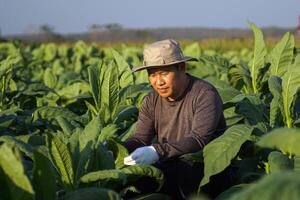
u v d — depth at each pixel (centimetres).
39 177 255
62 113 473
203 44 2644
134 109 438
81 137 330
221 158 321
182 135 373
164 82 359
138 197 337
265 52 506
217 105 362
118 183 310
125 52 1448
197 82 369
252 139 352
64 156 294
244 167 377
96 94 427
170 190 375
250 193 161
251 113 420
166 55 354
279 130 212
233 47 2661
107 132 335
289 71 369
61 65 1345
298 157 319
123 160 342
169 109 375
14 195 233
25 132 487
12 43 1955
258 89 516
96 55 1519
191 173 364
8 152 226
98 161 307
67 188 299
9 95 630
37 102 616
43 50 1708
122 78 523
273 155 320
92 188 263
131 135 395
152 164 370
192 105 366
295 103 427
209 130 355
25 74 1093
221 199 312
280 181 159
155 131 391
